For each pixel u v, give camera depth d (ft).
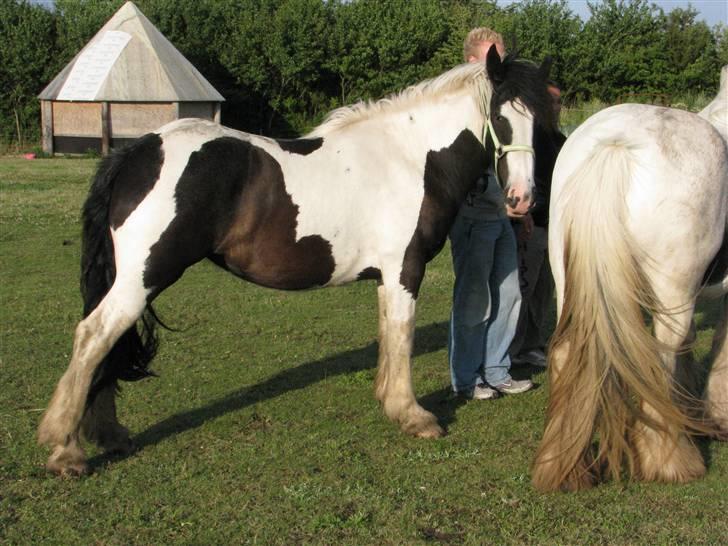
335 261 14.33
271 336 21.93
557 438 12.23
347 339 21.71
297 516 11.80
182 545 10.98
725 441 14.39
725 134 13.24
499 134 14.38
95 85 80.12
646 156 11.50
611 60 97.81
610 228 11.45
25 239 34.78
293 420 15.85
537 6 102.68
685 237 11.53
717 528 11.40
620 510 11.91
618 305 11.47
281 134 103.04
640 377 11.60
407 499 12.31
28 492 12.53
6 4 90.99
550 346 12.62
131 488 12.69
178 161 12.83
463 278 16.98
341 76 102.12
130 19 85.05
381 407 16.40
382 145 14.66
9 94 89.04
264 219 13.55
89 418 13.74
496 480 13.06
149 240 12.62
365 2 103.50
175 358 19.84
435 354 20.67
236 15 102.83
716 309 25.04
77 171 63.87
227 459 13.87
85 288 13.21
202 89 84.79
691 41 99.40
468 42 17.43
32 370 18.62
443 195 14.84
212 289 27.07
